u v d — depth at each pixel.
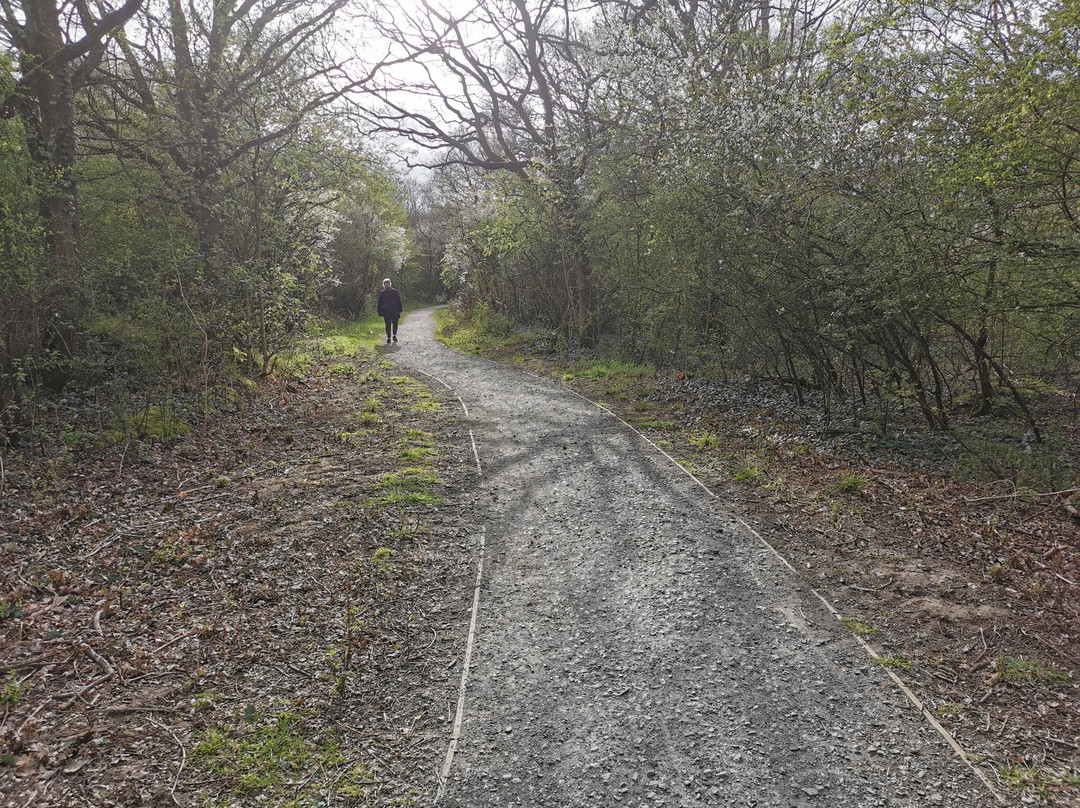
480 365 14.62
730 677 3.79
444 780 3.07
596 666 3.92
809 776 3.07
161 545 5.20
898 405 8.28
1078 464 6.74
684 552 5.27
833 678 3.77
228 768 3.06
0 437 6.80
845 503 6.22
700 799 2.94
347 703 3.57
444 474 7.08
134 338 8.49
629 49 11.94
